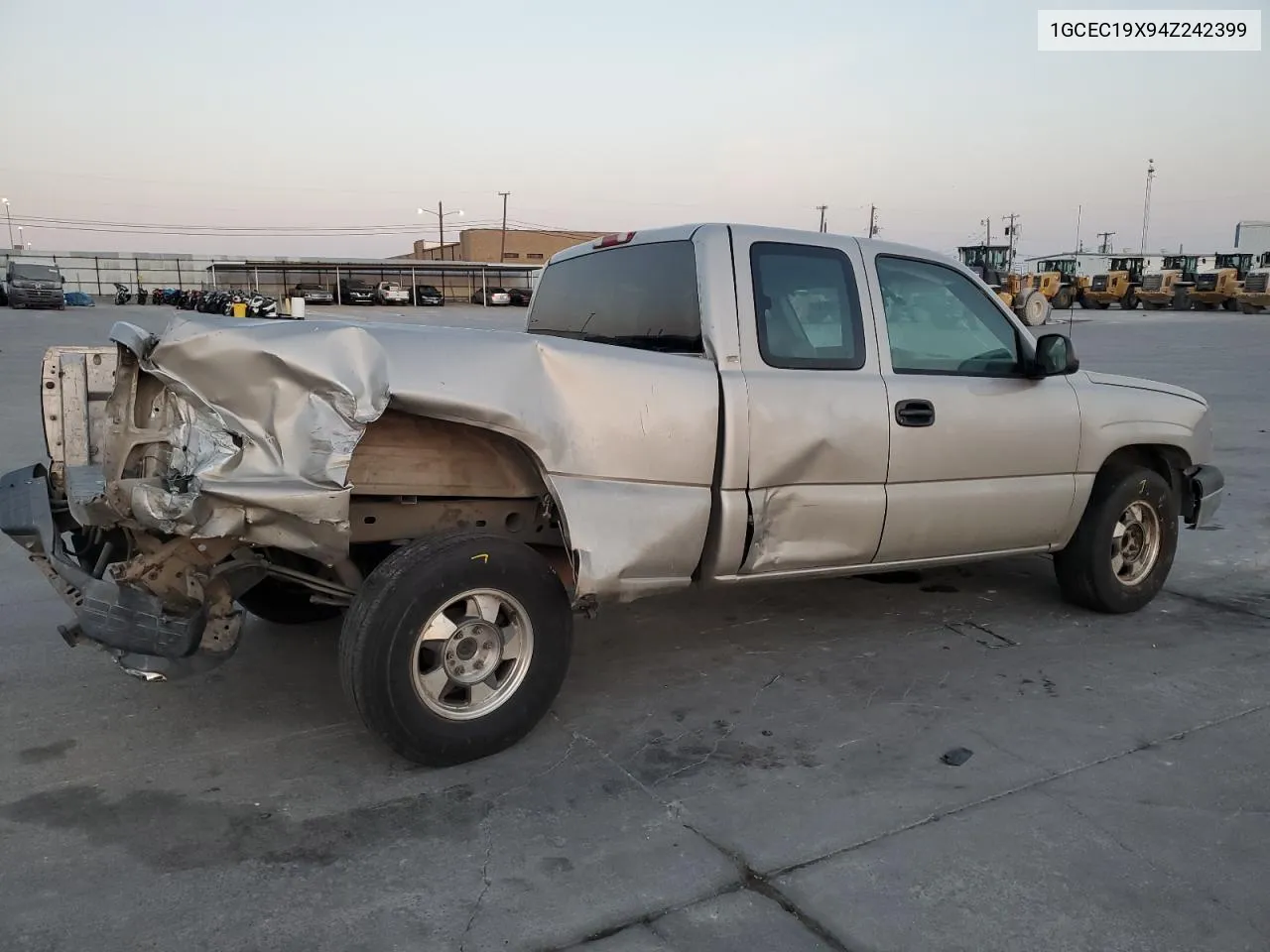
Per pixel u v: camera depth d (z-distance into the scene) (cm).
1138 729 404
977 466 480
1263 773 366
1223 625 538
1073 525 528
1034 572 640
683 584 409
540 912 279
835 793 348
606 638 509
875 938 269
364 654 340
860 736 396
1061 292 5138
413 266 7244
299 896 284
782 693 439
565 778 358
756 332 420
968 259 5331
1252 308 4700
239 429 321
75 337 2928
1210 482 575
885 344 457
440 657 357
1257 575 635
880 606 564
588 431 371
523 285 7550
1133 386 556
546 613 376
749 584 434
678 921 276
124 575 341
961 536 484
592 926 273
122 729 393
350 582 366
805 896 287
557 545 420
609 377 377
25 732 389
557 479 366
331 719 405
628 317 459
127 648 343
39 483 384
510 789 349
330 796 343
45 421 401
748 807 338
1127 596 548
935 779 359
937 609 560
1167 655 489
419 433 369
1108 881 296
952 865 304
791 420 418
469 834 320
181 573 348
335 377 319
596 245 486
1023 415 492
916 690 443
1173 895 289
